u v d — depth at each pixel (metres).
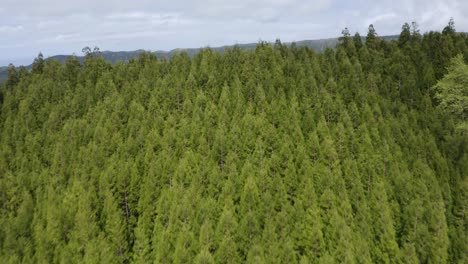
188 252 38.94
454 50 81.94
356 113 60.19
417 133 62.72
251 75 68.00
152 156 54.75
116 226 45.78
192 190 45.25
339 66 75.12
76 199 49.69
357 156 54.44
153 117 63.19
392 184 51.84
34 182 60.59
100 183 51.22
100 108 68.56
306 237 41.34
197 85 68.88
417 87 73.06
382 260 42.84
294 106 59.38
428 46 85.12
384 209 45.00
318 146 51.31
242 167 50.75
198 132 56.12
